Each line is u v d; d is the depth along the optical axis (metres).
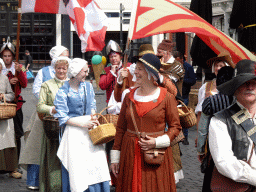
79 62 4.57
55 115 4.58
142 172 3.49
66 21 27.25
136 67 3.60
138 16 4.18
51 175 4.96
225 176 3.05
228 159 2.96
